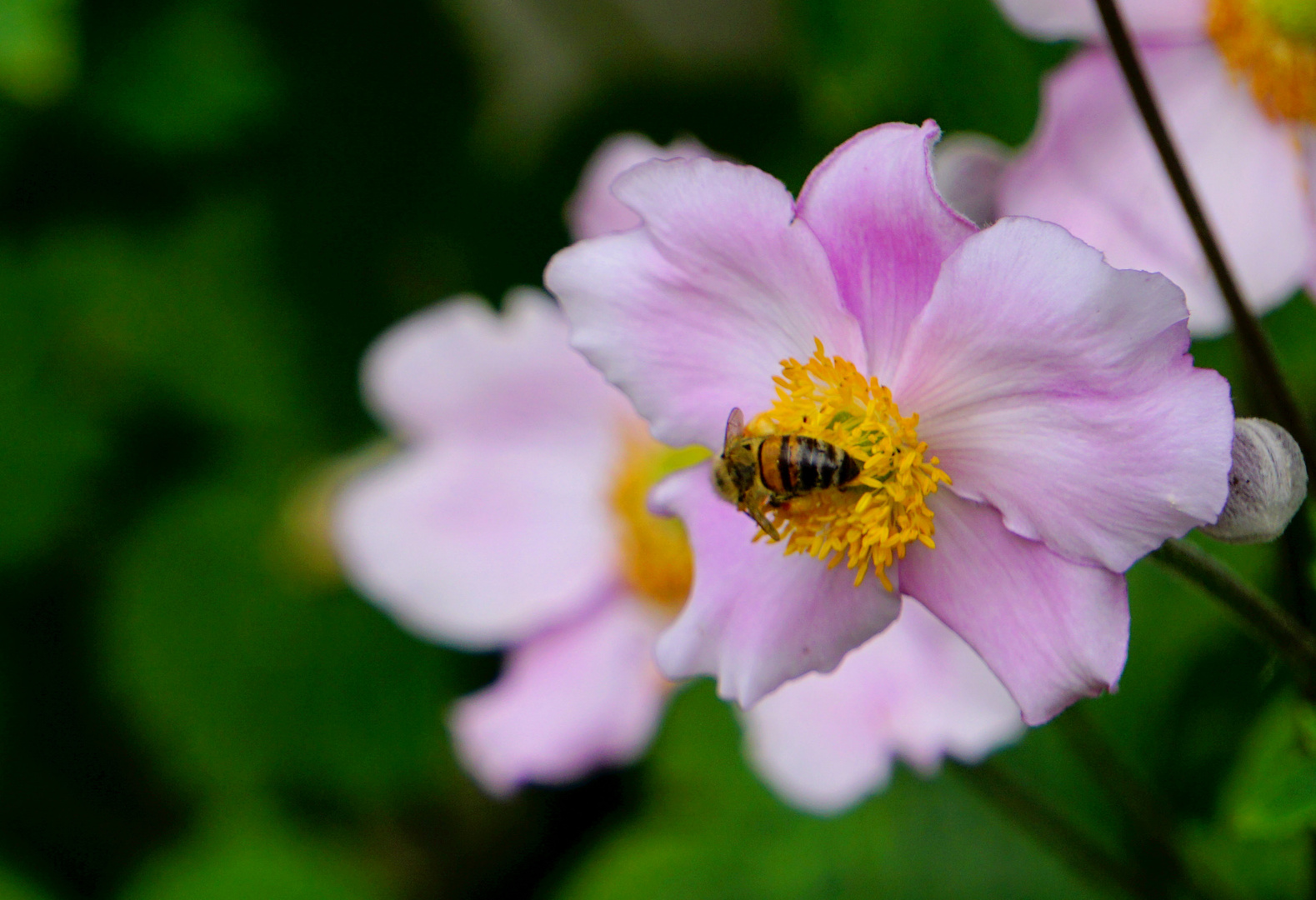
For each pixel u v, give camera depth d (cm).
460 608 45
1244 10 39
